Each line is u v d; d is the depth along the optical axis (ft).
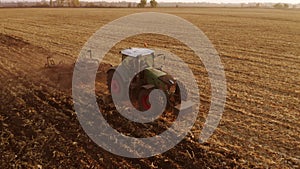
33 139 24.27
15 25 116.98
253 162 21.49
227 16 191.93
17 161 21.44
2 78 40.52
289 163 21.33
